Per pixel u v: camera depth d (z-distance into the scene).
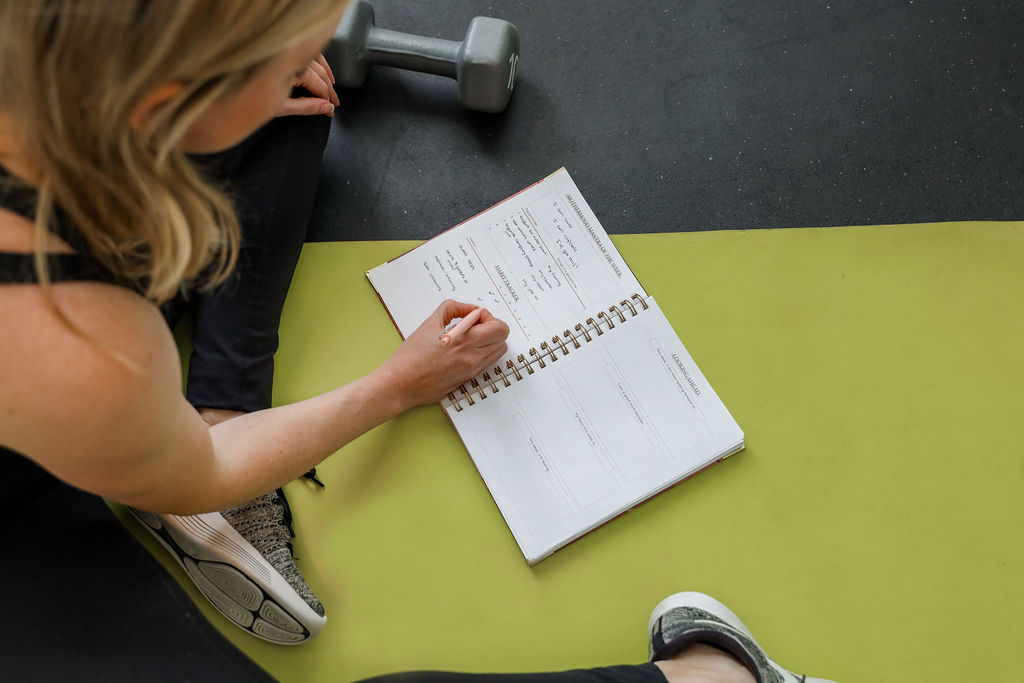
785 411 1.10
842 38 1.22
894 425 1.09
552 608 1.05
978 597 1.04
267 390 1.08
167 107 0.45
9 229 0.53
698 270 1.14
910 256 1.14
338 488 1.08
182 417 0.68
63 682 0.82
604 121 1.20
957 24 1.22
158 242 0.53
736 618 1.03
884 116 1.19
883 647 1.04
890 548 1.06
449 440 1.09
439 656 1.04
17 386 0.56
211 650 0.87
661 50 1.22
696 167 1.18
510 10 1.23
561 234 1.14
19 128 0.46
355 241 1.17
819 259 1.14
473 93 1.14
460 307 1.06
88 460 0.63
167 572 0.93
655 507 1.07
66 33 0.41
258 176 1.04
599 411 1.08
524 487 1.07
